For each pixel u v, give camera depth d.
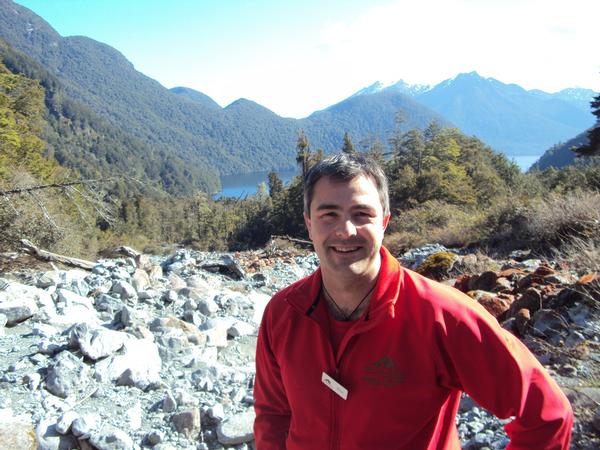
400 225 17.30
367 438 1.48
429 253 9.45
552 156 139.12
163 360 4.22
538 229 8.95
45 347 4.08
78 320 5.04
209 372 3.92
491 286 5.02
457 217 15.98
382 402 1.46
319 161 1.61
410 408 1.46
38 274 7.32
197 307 5.75
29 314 4.94
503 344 1.39
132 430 3.12
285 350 1.64
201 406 3.36
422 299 1.44
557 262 5.80
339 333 1.55
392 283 1.46
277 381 1.78
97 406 3.39
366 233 1.51
